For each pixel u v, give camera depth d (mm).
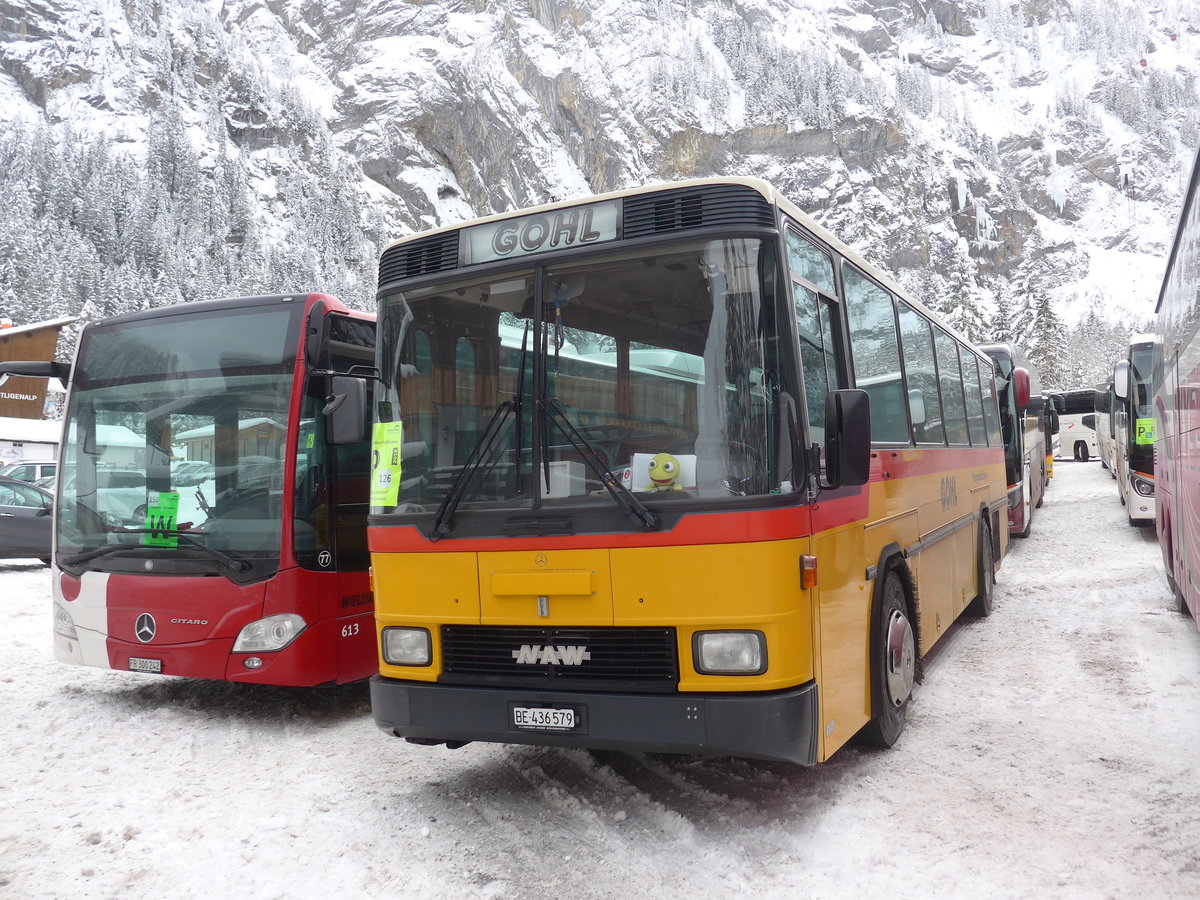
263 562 6711
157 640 6871
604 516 4242
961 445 8734
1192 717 6012
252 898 3918
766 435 4109
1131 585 11180
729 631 4055
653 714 4121
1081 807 4605
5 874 4215
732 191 4273
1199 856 4012
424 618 4648
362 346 7512
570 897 3814
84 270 145250
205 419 7066
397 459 4840
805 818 4551
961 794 4828
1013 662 7707
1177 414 7785
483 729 4457
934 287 130000
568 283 4473
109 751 6148
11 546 15922
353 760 5832
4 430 31281
